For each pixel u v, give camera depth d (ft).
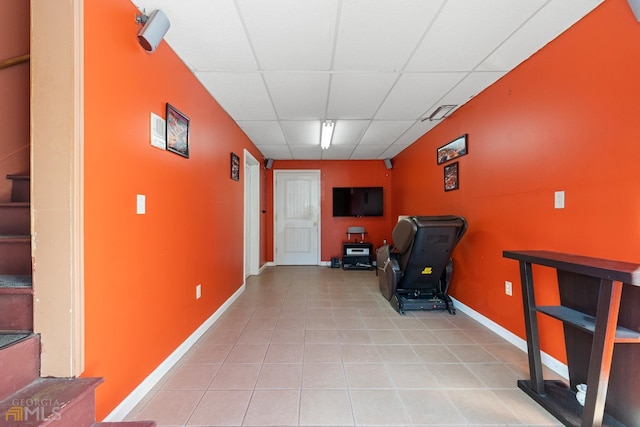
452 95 9.00
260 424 4.60
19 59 4.01
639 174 4.50
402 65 7.18
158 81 5.78
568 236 5.74
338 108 10.06
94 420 3.66
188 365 6.40
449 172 10.80
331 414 4.85
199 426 4.55
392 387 5.63
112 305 4.43
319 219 19.20
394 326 8.75
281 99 9.20
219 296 9.55
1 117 4.12
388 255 11.02
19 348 3.32
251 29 5.75
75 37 3.64
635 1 4.38
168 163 6.19
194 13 5.28
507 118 7.58
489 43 6.26
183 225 6.88
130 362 4.89
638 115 4.51
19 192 4.26
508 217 7.55
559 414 4.66
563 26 5.66
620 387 4.30
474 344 7.49
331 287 13.61
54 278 3.57
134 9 4.98
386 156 18.20
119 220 4.59
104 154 4.23
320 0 4.99
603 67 5.03
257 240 16.40
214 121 9.05
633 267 3.79
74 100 3.63
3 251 4.02
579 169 5.49
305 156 18.20
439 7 5.17
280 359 6.72
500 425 4.62
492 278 8.27
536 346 5.26
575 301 5.00
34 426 2.76
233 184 11.22
